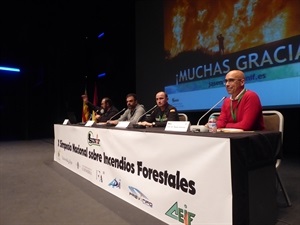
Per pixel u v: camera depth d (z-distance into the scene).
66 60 9.09
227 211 1.30
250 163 1.38
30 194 2.42
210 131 1.68
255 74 3.77
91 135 2.80
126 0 6.22
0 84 9.98
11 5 6.22
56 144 4.23
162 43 5.30
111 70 7.45
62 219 1.82
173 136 1.62
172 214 1.65
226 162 1.30
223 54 4.18
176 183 1.61
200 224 1.45
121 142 2.20
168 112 2.95
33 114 10.24
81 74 8.67
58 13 6.76
